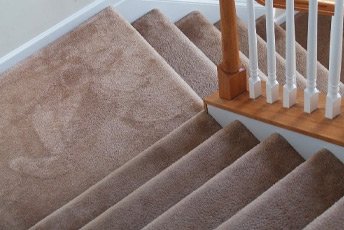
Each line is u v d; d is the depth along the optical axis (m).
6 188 2.51
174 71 2.84
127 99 2.75
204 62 2.99
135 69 2.86
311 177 2.03
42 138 2.66
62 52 2.98
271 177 2.13
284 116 2.18
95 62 2.92
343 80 3.36
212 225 2.00
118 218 2.12
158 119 2.65
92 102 2.76
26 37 2.95
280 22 3.72
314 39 1.91
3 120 2.75
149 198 2.17
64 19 3.04
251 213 1.94
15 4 2.81
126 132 2.63
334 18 1.82
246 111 2.27
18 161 2.60
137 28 3.22
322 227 1.81
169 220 2.02
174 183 2.21
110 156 2.56
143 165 2.38
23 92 2.85
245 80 2.32
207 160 2.27
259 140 2.33
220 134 2.33
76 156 2.58
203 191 2.09
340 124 2.07
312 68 2.00
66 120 2.71
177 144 2.44
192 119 2.50
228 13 2.08
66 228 2.23
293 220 1.93
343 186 2.01
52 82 2.87
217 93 2.43
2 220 2.40
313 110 2.15
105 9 3.12
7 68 2.96
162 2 3.31
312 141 2.11
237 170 2.14
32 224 2.38
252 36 2.10
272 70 2.14
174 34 3.16
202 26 3.34
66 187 2.49
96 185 2.34
